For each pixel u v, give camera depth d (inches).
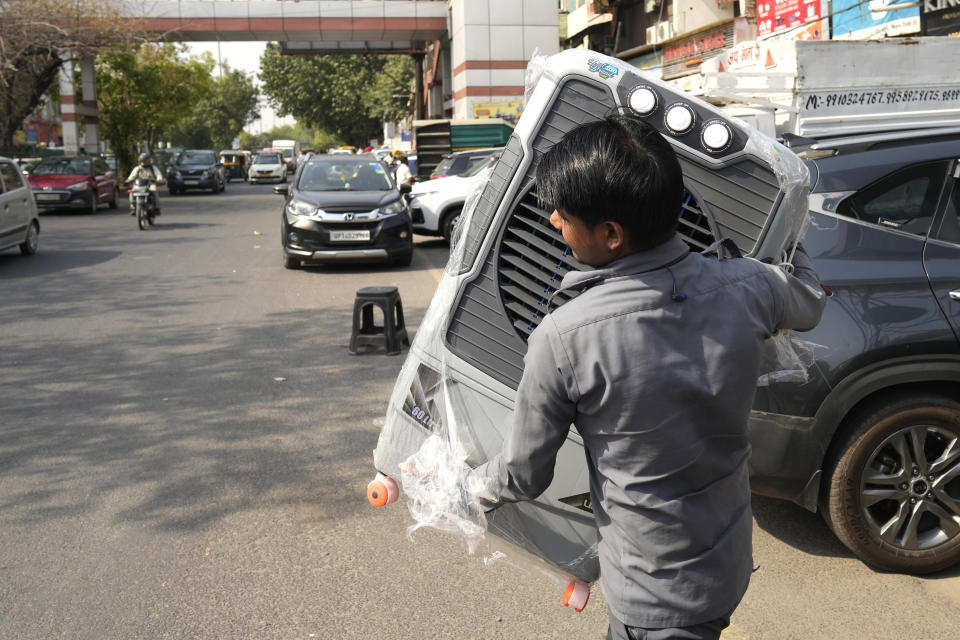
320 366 267.0
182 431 206.1
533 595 130.1
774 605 124.5
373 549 145.5
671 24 864.9
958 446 128.7
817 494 131.2
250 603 128.2
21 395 237.8
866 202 132.1
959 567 135.0
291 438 200.7
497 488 69.5
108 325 330.0
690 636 64.9
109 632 120.7
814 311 72.4
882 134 140.9
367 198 472.7
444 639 118.3
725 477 65.7
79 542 148.6
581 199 61.7
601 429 64.0
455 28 1291.8
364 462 185.2
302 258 463.5
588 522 93.3
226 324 330.0
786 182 87.9
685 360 62.2
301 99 2583.7
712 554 64.6
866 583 130.0
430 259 513.0
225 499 166.4
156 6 1327.5
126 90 1697.8
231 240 627.8
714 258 68.5
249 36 1396.4
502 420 94.2
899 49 253.6
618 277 63.4
